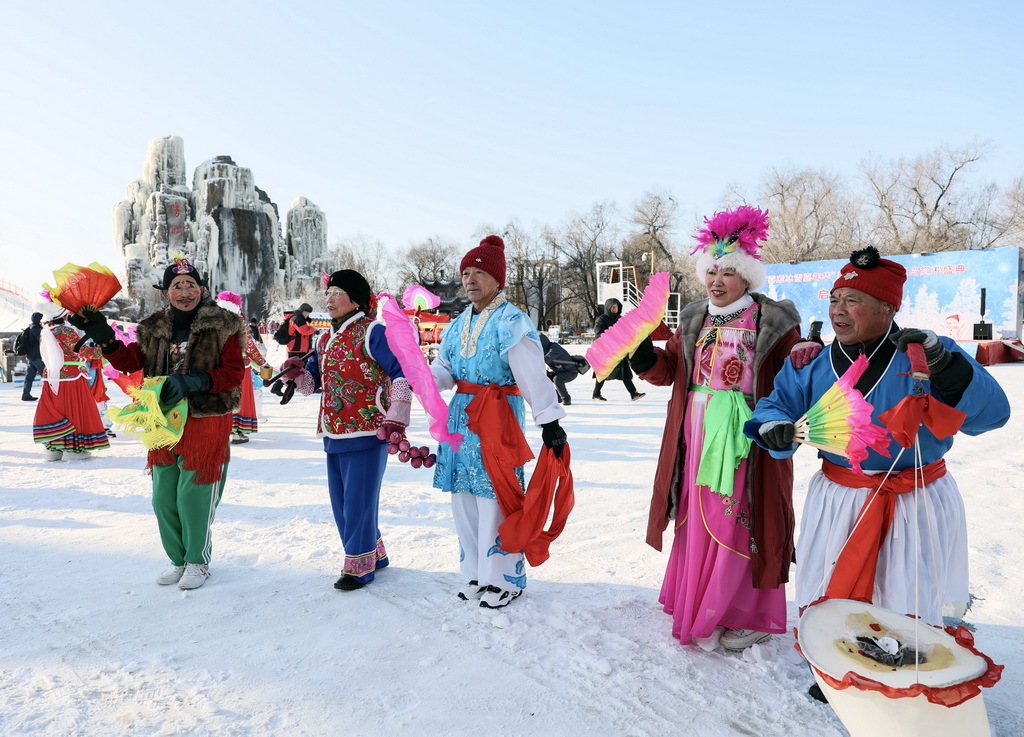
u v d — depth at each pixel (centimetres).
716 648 307
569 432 921
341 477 388
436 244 7744
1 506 546
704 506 304
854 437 224
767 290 2391
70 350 739
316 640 313
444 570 406
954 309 2134
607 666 285
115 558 423
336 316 391
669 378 338
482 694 268
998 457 721
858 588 250
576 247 6103
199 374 369
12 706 254
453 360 377
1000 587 368
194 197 8875
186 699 261
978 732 183
